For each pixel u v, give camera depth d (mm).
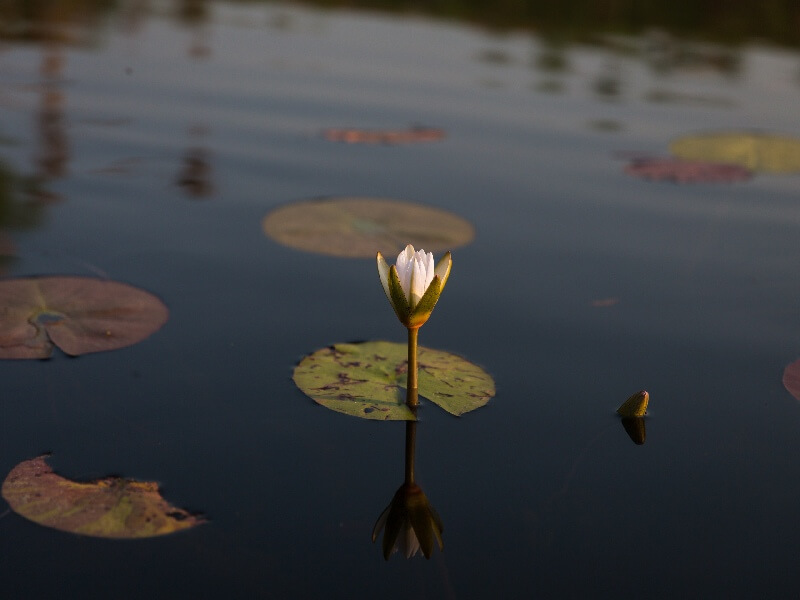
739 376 2699
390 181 4527
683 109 6469
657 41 9719
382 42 8641
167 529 1880
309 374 2545
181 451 2156
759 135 5691
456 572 1813
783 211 4410
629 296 3283
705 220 4230
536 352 2807
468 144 5344
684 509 2059
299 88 6426
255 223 3807
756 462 2258
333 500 2018
